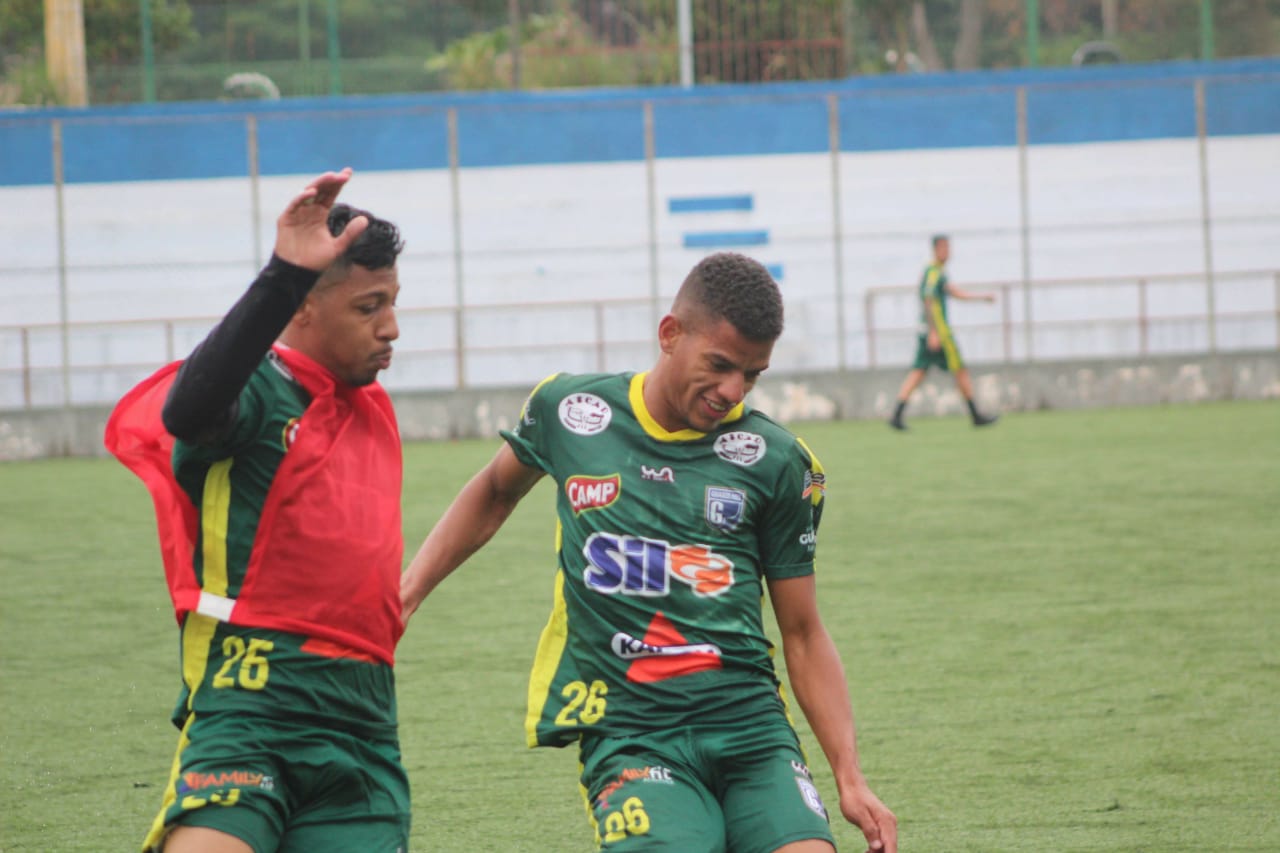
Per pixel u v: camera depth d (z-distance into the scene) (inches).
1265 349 3009.4
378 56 3270.2
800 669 473.7
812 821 422.6
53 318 3009.4
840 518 1558.8
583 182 3056.1
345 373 420.2
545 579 1266.0
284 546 407.8
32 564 1385.3
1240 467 1863.9
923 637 1005.8
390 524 429.7
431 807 679.7
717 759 438.0
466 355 3038.9
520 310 3046.3
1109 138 3093.0
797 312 3083.2
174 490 413.1
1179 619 1043.9
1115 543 1357.0
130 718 844.6
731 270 437.4
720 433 462.0
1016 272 3097.9
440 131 3058.6
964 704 837.8
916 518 1541.6
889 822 444.8
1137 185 3100.4
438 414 2770.7
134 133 3009.4
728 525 454.6
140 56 3198.8
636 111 3053.6
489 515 501.4
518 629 1066.1
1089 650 959.0
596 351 3056.1
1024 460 2033.7
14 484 2162.9
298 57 3255.4
